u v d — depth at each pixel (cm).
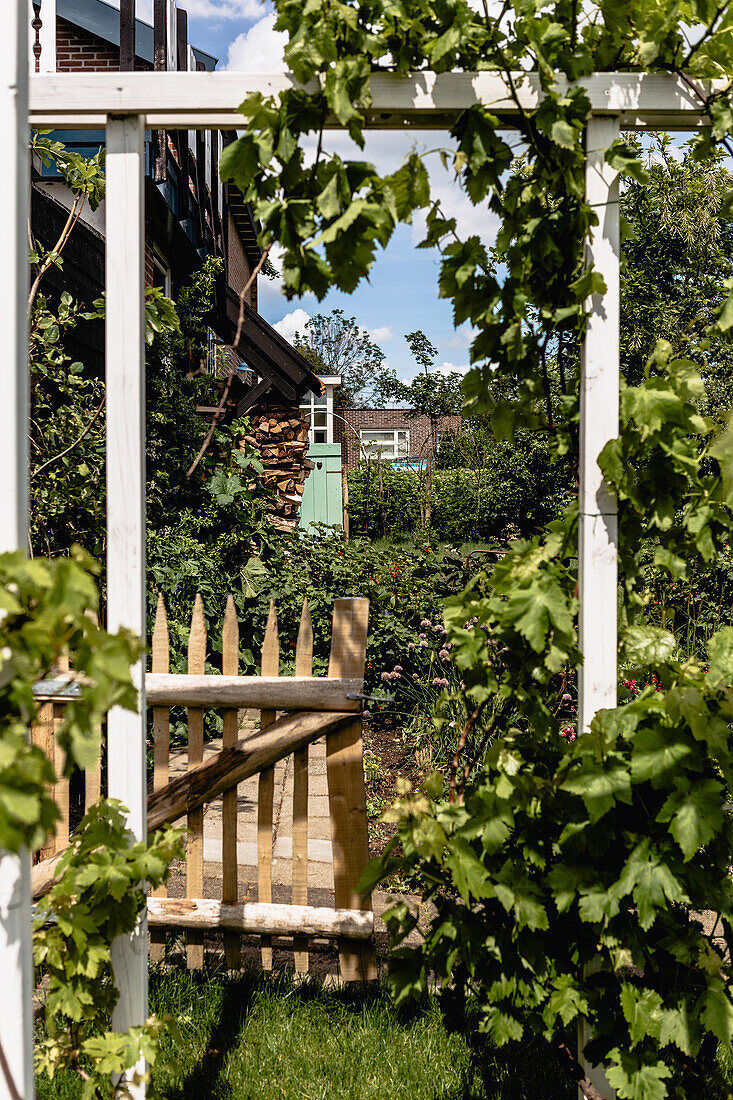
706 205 751
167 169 644
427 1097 225
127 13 636
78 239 541
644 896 180
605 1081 201
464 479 1717
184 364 759
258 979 279
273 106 175
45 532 405
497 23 181
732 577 507
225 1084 230
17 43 133
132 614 195
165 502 671
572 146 181
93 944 189
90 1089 190
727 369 620
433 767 467
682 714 178
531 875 203
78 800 418
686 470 191
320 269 177
